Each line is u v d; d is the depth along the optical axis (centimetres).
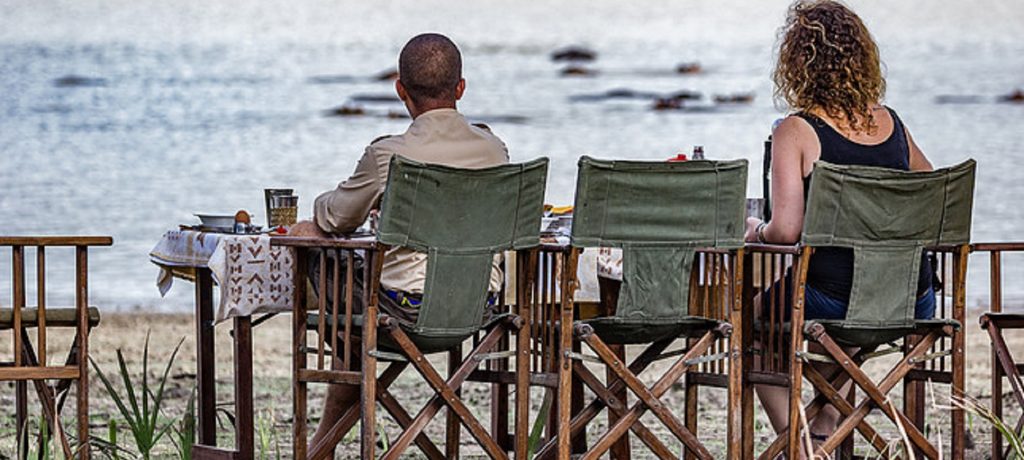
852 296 1290
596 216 1238
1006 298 3550
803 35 1355
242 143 8450
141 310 3297
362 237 1375
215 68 14325
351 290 1265
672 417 1286
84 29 17712
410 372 2422
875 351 1373
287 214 1505
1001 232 5122
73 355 1349
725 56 16275
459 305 1262
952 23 19912
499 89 12381
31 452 1390
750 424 1341
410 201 1203
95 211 5600
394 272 1292
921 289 1351
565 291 1257
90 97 11338
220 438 1789
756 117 10100
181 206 5784
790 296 1330
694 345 1297
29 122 9519
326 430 1380
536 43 18012
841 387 1360
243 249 1375
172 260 1475
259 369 2395
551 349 1349
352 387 1360
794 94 1355
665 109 10756
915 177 1277
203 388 1507
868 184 1266
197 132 9069
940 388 2173
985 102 11100
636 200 1245
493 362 1445
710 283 1402
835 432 1307
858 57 1343
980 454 1645
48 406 1355
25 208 5666
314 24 19862
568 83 13062
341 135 9025
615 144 8362
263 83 12925
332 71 14338
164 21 19088
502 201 1250
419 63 1320
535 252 1297
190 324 3052
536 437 1337
